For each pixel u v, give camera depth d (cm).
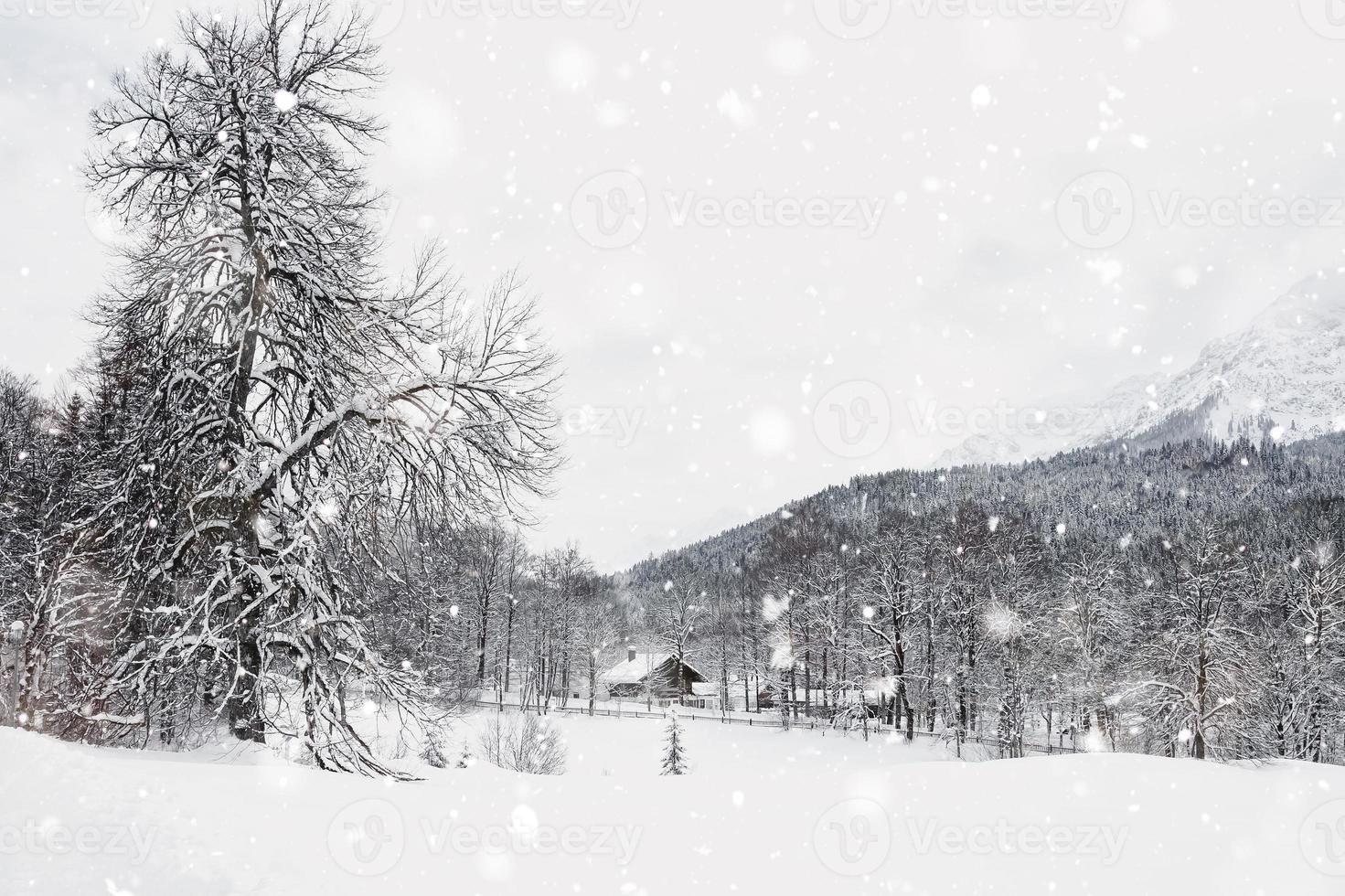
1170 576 3572
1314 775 1115
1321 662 3409
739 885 574
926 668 3834
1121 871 630
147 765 770
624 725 4659
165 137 1259
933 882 596
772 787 951
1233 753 3114
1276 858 673
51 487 1692
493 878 546
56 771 629
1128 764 1197
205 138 1274
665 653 7056
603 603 7150
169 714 1155
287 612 1236
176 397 1248
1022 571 3897
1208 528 3450
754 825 754
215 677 1187
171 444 1233
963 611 3697
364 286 1356
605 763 3259
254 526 1239
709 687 7100
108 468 1366
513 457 1377
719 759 3438
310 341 1286
